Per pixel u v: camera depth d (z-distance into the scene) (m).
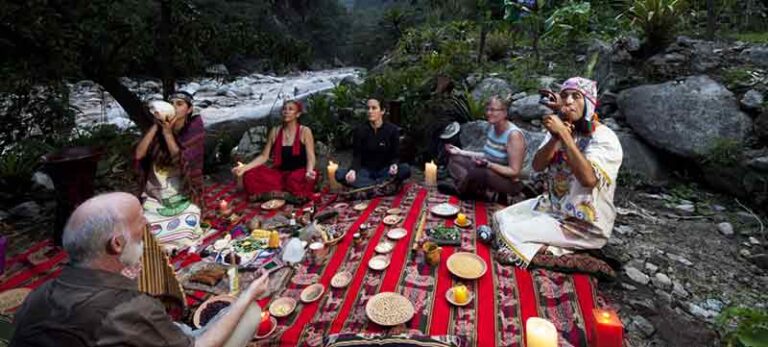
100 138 5.41
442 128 5.12
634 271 2.79
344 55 37.69
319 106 6.37
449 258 2.64
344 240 3.04
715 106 4.18
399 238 3.01
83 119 8.49
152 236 1.93
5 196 3.96
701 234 3.44
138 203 1.32
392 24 12.84
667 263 2.98
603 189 2.52
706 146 4.11
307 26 32.84
